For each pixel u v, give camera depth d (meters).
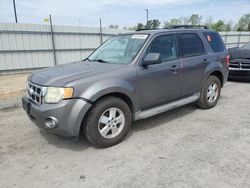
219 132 3.82
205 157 3.02
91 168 2.85
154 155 3.12
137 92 3.57
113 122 3.38
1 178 2.68
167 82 3.99
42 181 2.61
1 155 3.21
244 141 3.47
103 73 3.29
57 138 3.72
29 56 13.12
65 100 2.96
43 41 13.43
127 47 3.97
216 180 2.53
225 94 6.43
